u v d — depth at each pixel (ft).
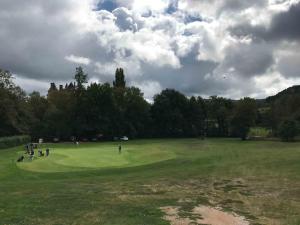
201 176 130.52
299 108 487.61
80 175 139.33
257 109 506.89
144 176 131.44
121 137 497.46
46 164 167.22
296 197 99.55
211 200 93.97
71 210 77.66
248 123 458.91
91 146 343.26
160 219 72.64
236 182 119.75
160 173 138.51
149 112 533.55
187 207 84.23
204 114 561.84
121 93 512.22
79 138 483.51
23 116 430.20
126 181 119.55
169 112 535.19
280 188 110.52
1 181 123.75
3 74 406.82
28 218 70.74
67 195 93.50
